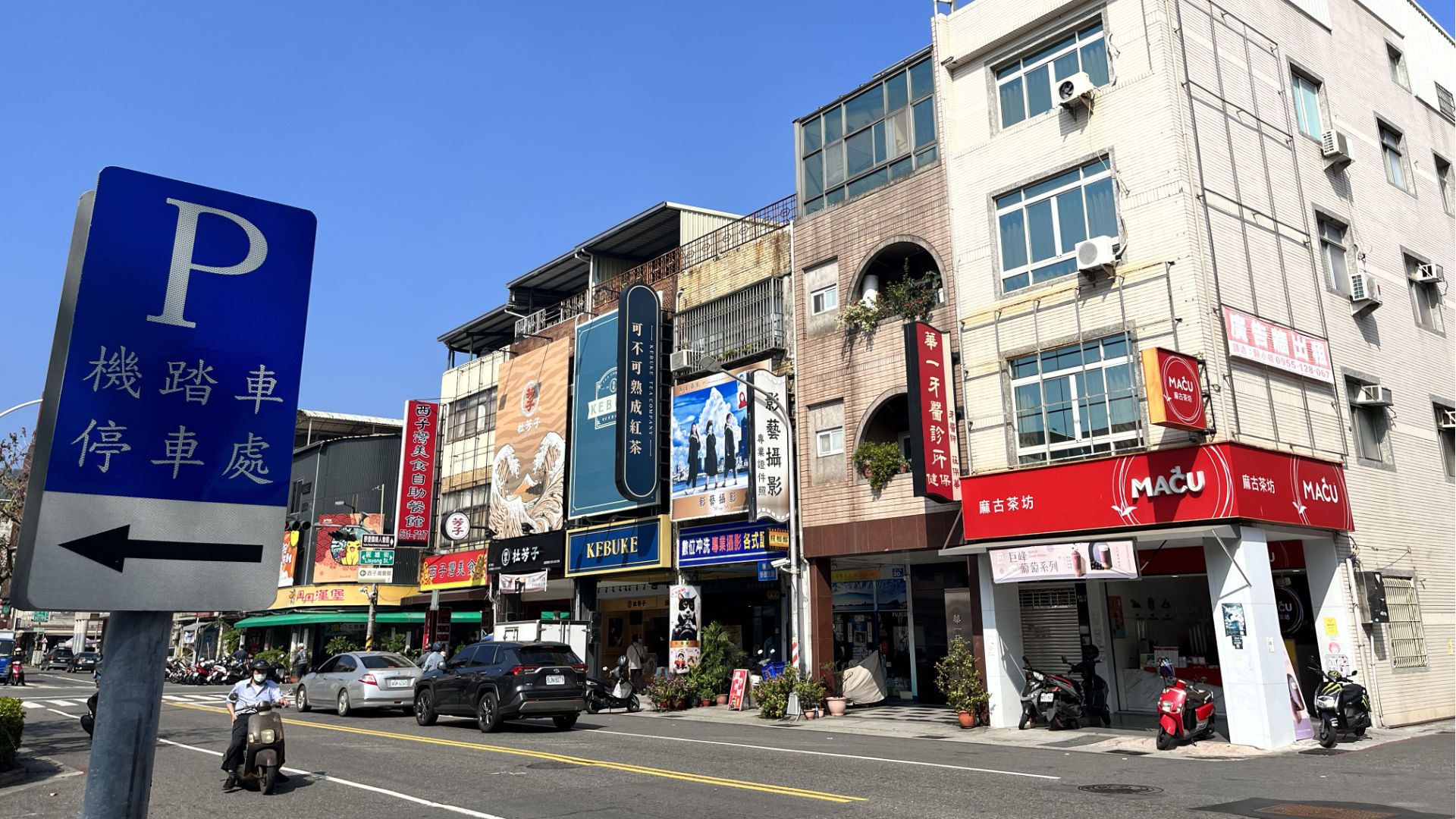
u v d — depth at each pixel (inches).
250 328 110.6
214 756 519.2
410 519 1347.2
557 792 365.4
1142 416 576.1
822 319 815.1
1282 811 304.7
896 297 746.8
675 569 896.9
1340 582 581.3
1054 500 592.4
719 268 929.5
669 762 450.3
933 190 735.7
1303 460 571.8
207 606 101.2
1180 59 613.9
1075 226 640.4
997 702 614.2
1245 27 672.4
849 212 802.8
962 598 758.5
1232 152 624.4
